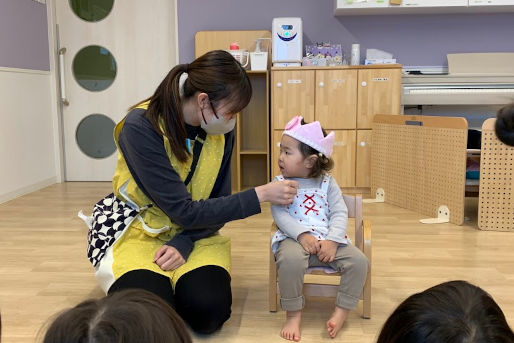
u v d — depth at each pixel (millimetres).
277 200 1525
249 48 3859
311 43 3898
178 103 1423
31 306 1733
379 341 552
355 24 3865
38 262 2184
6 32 3418
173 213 1476
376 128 3400
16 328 1568
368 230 1635
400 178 3186
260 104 3965
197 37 3857
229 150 1675
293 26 3588
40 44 3875
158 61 4066
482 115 3959
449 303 519
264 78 3928
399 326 522
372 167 3469
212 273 1528
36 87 3828
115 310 499
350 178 3582
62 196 3592
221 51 1415
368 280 1628
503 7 3572
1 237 2562
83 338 471
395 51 3879
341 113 3531
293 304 1523
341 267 1541
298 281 1515
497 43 3824
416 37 3852
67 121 4168
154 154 1449
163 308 531
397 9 3635
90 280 1976
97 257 1565
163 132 1470
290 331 1525
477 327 491
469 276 1993
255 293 1862
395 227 2715
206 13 3900
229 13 3891
